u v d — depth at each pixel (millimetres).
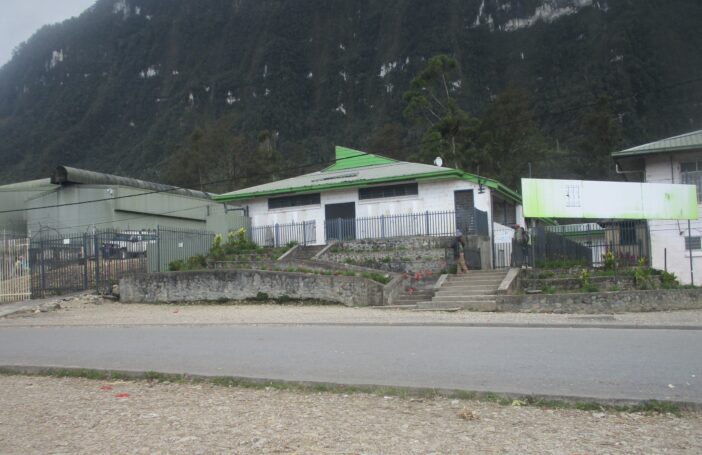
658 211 20609
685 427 6168
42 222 40156
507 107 53281
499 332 12477
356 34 164750
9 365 10148
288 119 123438
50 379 9469
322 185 28297
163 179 66000
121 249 24859
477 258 23328
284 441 6035
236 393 8062
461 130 51969
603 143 56000
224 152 65000
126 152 122312
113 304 21516
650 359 9180
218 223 28969
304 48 167375
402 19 142500
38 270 22547
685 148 23500
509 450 5605
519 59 114312
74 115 152750
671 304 17000
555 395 7121
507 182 51375
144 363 10070
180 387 8539
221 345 11633
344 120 126062
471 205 26312
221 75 151125
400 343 11258
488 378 8195
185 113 131250
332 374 8742
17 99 190125
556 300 16922
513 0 133500
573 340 11102
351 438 6059
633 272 19406
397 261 22766
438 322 14188
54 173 39625
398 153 64375
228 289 20656
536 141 54281
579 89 80250
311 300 19578
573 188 19781
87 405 7789
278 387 8203
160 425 6773
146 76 172625
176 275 21391
